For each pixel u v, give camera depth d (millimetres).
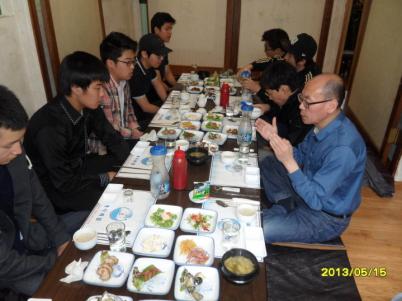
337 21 4973
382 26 3848
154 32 3625
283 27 5215
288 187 2023
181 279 1043
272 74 2406
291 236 1792
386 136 3275
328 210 1749
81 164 2014
